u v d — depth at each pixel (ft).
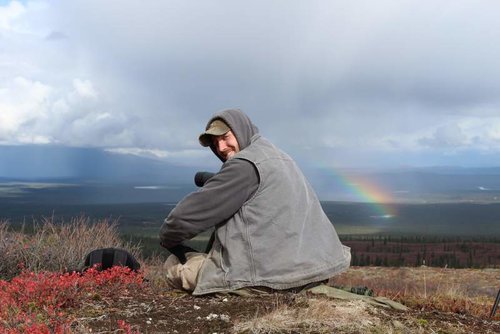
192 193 7.22
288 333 5.93
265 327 6.02
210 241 7.97
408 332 6.25
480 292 19.40
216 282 7.20
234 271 7.13
